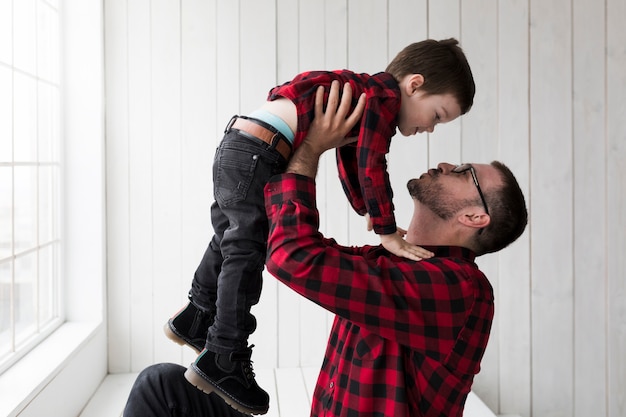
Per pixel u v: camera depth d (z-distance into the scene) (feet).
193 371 5.27
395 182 11.48
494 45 11.41
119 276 11.40
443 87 5.65
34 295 9.70
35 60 9.77
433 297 4.83
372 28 11.35
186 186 11.40
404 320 4.75
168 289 11.48
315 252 4.68
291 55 11.35
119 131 11.27
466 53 11.39
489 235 5.55
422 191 5.70
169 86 11.29
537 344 11.61
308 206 4.85
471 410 10.04
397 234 5.32
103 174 11.16
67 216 11.01
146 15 11.19
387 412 4.91
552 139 11.53
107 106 11.21
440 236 5.64
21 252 9.07
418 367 4.97
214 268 5.87
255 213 5.20
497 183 5.54
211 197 11.45
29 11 9.46
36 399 7.73
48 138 10.44
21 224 9.11
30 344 9.24
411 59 5.73
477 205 5.49
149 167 11.34
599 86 11.56
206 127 11.37
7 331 8.57
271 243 4.79
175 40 11.25
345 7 11.32
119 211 11.35
